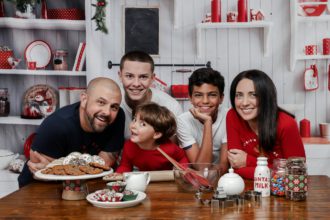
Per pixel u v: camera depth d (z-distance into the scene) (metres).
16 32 4.06
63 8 3.97
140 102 2.87
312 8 3.80
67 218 1.55
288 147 2.31
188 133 2.77
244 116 2.30
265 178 1.86
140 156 2.40
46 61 3.96
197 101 2.72
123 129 2.53
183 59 3.96
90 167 1.89
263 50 3.94
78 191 1.83
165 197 1.85
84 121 2.38
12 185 3.56
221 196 1.71
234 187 1.81
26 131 4.11
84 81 4.09
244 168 2.27
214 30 3.94
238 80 2.35
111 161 2.49
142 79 2.79
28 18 3.79
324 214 1.58
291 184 1.79
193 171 1.94
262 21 3.69
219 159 2.87
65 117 2.42
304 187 1.79
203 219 1.53
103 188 2.05
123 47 3.96
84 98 2.33
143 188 1.92
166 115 2.32
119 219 1.53
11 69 3.80
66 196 1.82
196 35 3.95
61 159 2.11
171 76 3.97
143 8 3.96
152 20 3.96
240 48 3.95
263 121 2.28
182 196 1.87
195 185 1.93
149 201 1.78
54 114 2.48
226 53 3.95
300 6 3.82
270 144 2.29
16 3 3.70
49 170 1.86
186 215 1.58
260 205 1.71
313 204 1.73
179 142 2.80
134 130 2.29
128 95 2.84
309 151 3.55
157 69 3.97
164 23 3.96
